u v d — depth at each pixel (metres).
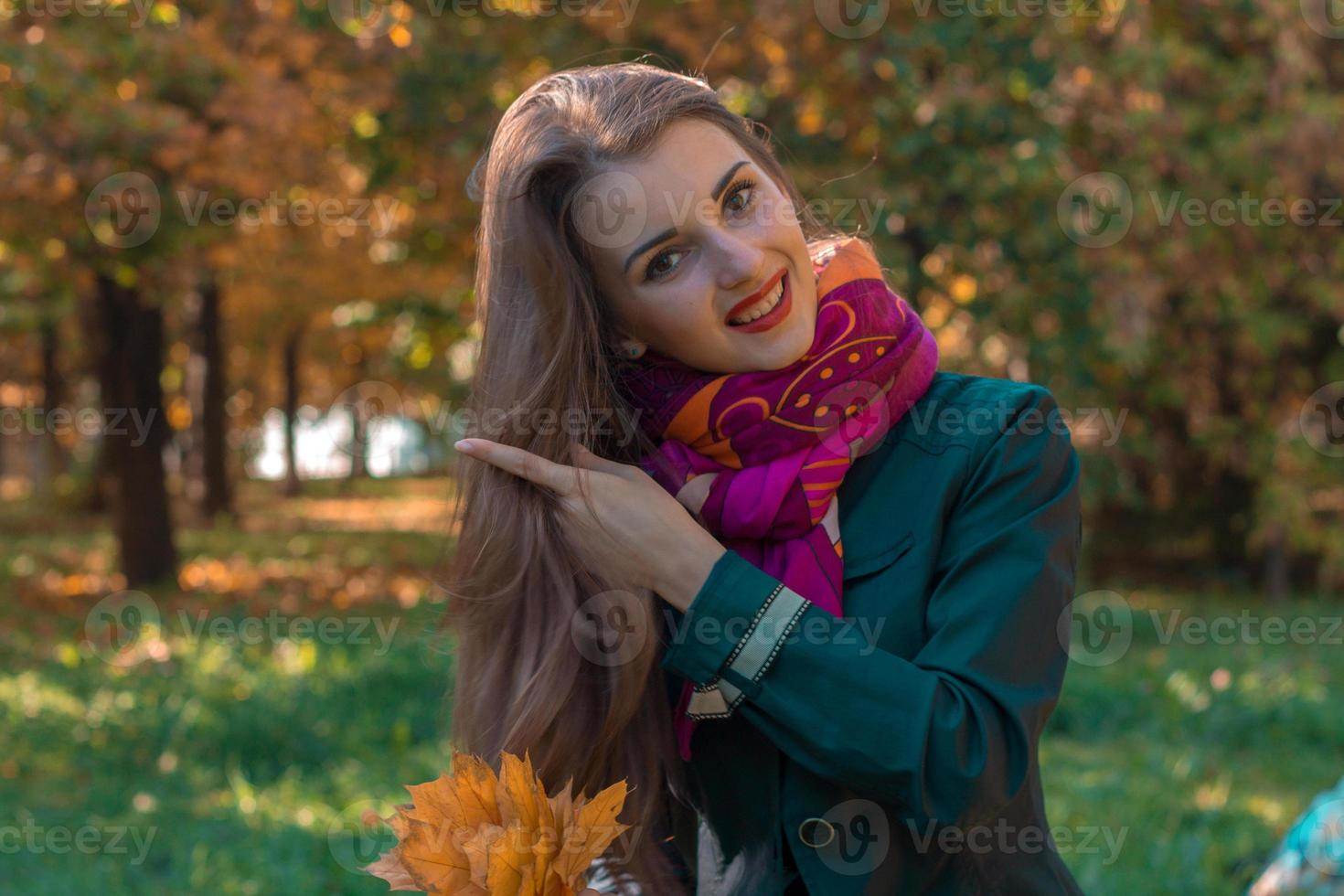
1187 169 9.50
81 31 6.80
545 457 1.33
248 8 7.85
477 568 1.35
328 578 11.23
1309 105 9.41
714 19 7.36
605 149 1.28
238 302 15.73
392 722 5.58
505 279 1.36
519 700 1.32
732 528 1.29
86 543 14.72
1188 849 3.96
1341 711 5.93
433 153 7.99
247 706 5.65
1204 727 5.70
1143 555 11.73
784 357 1.28
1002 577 1.23
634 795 1.39
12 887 3.77
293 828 4.20
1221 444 10.69
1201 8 9.39
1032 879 1.30
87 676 6.57
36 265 8.95
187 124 7.16
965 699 1.17
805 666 1.19
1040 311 7.90
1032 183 7.37
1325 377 10.62
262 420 24.80
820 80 7.38
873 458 1.34
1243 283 10.04
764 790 1.33
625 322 1.34
